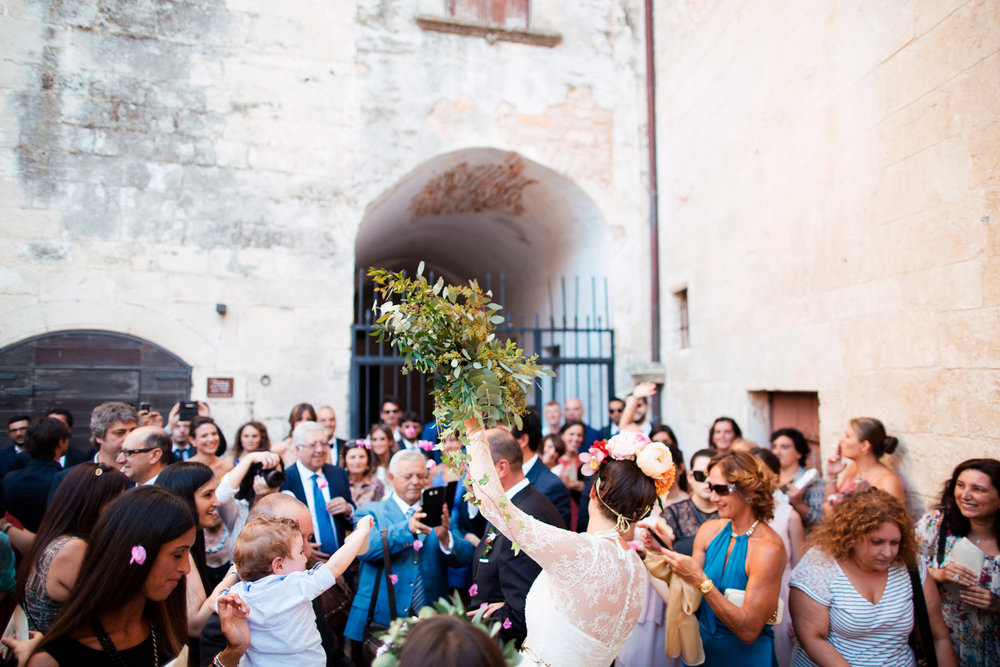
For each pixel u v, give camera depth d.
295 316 7.17
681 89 7.65
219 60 7.12
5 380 6.26
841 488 4.34
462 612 1.91
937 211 3.95
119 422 4.20
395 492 3.87
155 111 6.86
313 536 4.31
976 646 3.05
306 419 6.18
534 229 10.09
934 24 3.99
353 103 7.55
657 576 3.06
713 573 2.97
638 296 8.44
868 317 4.53
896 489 3.99
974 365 3.67
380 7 7.73
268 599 2.40
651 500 2.26
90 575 1.95
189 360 6.80
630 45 8.62
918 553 2.82
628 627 2.10
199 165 6.98
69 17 6.63
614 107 8.51
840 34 4.88
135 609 2.04
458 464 2.18
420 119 7.79
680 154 7.66
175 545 2.02
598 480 2.34
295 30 7.40
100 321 6.57
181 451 5.41
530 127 8.20
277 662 2.37
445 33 7.95
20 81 6.46
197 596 2.87
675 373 7.68
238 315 6.99
